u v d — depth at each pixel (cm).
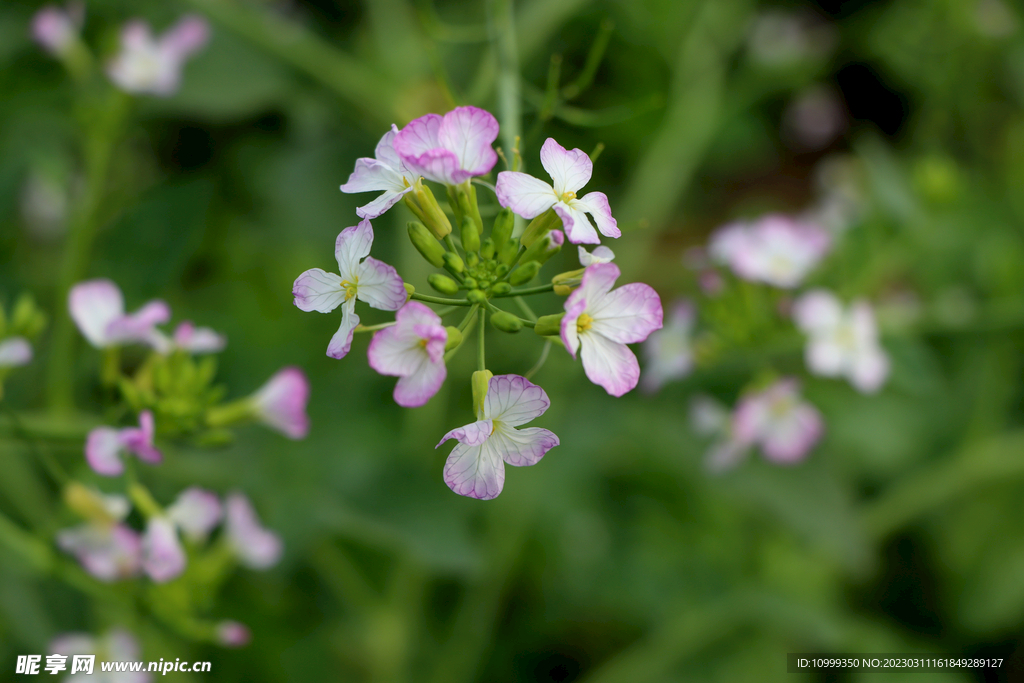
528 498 66
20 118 71
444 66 79
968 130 99
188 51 63
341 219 80
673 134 87
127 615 53
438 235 37
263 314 77
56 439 44
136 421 45
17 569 47
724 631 77
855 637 78
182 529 46
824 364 58
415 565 69
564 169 36
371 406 66
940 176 66
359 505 57
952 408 83
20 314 45
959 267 85
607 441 65
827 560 79
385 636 70
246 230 83
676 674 76
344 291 36
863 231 70
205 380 45
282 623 71
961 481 76
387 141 37
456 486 35
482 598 70
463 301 37
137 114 73
